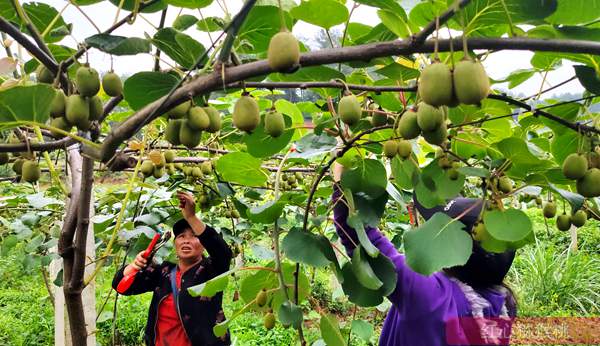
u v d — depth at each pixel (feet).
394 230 13.87
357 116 3.85
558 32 3.51
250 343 16.76
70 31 3.94
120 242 10.71
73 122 3.67
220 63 3.21
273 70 3.13
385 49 3.11
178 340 9.77
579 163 4.00
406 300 4.87
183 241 9.79
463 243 3.93
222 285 5.37
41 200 9.46
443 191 4.76
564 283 20.58
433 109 3.48
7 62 3.99
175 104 3.25
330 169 6.36
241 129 3.53
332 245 5.29
